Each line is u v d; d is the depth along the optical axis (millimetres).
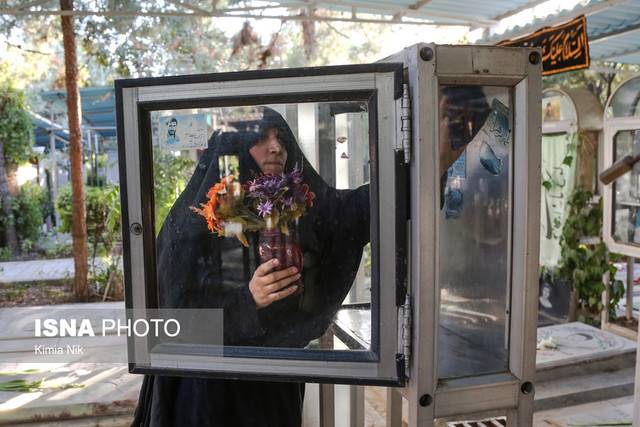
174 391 1881
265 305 1602
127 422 3123
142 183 1561
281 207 1592
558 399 3516
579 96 4746
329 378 1518
